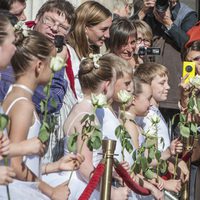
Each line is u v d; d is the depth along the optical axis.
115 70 7.63
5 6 8.04
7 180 5.78
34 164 6.36
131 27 9.26
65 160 6.71
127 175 7.09
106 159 6.65
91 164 6.98
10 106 6.29
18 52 6.38
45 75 6.46
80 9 8.74
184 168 8.69
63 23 8.08
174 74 10.91
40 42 6.42
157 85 9.04
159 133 8.94
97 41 8.82
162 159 8.10
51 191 6.55
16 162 6.15
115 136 7.48
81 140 7.01
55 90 7.50
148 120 8.71
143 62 9.97
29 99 6.38
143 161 7.52
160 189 7.85
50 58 6.47
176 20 11.12
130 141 7.80
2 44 6.08
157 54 10.18
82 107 7.27
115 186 7.50
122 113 7.61
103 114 7.47
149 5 11.08
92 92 7.34
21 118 6.21
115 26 9.26
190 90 8.98
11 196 6.21
